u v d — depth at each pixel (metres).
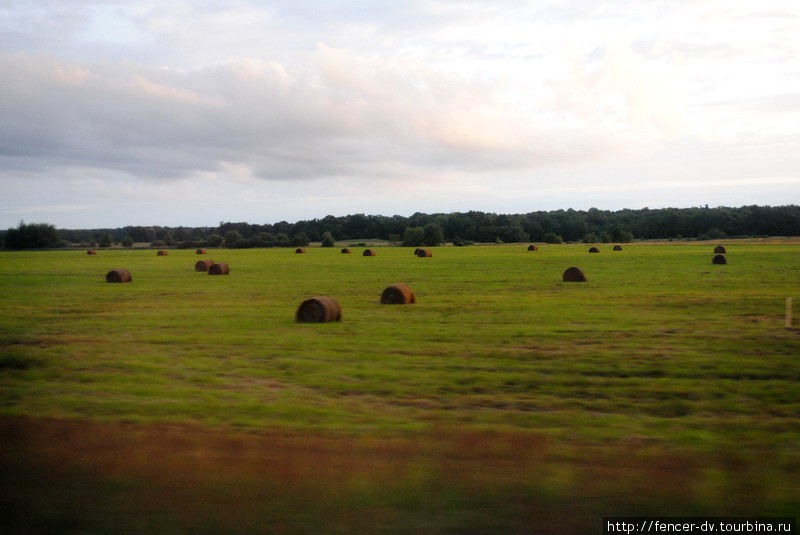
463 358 15.73
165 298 32.81
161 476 6.69
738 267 51.59
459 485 6.50
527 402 11.35
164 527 5.57
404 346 17.56
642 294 31.75
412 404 11.30
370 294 34.06
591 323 21.95
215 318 24.27
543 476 6.82
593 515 5.88
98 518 5.73
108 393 12.11
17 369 14.63
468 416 10.32
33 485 6.45
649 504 6.13
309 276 48.78
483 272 50.66
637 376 13.69
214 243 154.38
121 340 19.03
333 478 6.65
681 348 16.88
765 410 10.83
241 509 5.90
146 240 188.12
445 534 5.46
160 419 9.94
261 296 33.72
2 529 5.54
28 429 8.63
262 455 7.51
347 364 15.05
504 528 5.59
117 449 7.70
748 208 182.25
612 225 187.00
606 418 10.20
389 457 7.50
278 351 16.88
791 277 41.09
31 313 26.22
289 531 5.50
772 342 17.67
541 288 36.06
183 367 14.84
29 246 141.88
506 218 180.88
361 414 10.45
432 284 39.94
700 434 9.13
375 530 5.53
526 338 18.84
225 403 11.20
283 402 11.34
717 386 12.53
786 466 7.43
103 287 39.88
